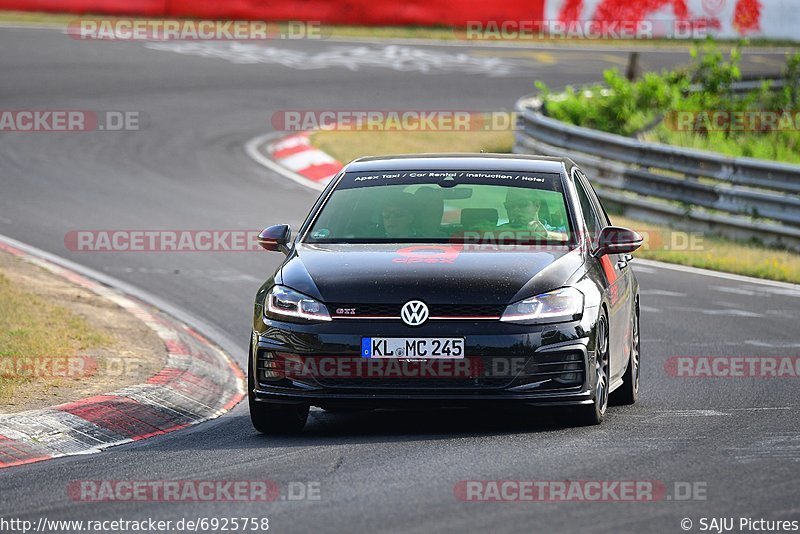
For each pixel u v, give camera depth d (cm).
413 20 12400
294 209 6338
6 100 8812
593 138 6925
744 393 3191
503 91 10138
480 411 2980
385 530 1844
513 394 2544
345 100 9481
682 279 5144
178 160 7531
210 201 6462
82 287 4612
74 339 3678
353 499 2039
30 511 2055
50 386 3109
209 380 3441
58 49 10538
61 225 5809
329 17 12081
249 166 7488
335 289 2608
